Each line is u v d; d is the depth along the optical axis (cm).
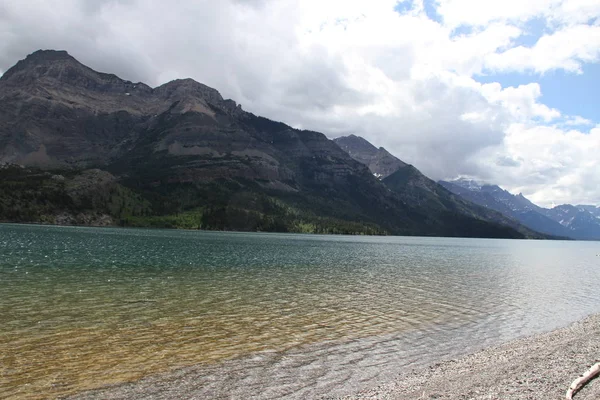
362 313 3931
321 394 1953
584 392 1908
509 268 10506
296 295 4838
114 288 4853
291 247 15662
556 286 6888
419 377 2206
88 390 1947
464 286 6328
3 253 8219
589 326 3662
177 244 14012
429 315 3988
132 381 2075
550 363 2444
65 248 10150
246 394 1942
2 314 3400
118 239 15125
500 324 3734
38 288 4647
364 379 2180
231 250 12294
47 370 2194
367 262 10356
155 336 2916
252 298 4534
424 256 14188
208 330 3128
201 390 1980
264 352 2625
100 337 2855
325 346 2803
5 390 1917
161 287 5066
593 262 14700
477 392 1927
